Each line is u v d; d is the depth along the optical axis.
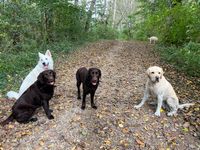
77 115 2.36
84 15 7.66
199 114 2.39
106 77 3.53
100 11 10.20
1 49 4.26
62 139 2.01
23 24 4.82
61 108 2.49
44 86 2.23
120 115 2.37
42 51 4.81
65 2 5.99
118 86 3.16
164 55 5.05
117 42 8.19
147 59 4.88
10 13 4.56
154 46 6.77
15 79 3.35
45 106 2.29
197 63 3.68
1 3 4.51
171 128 2.19
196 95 2.87
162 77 2.38
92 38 8.28
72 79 3.43
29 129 2.14
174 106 2.38
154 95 2.41
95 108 2.50
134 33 13.79
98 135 2.07
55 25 6.27
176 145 1.98
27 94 2.23
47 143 1.96
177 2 6.29
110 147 1.94
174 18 6.02
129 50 6.16
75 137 2.04
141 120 2.30
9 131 2.11
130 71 3.90
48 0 5.36
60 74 3.67
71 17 6.64
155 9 9.75
